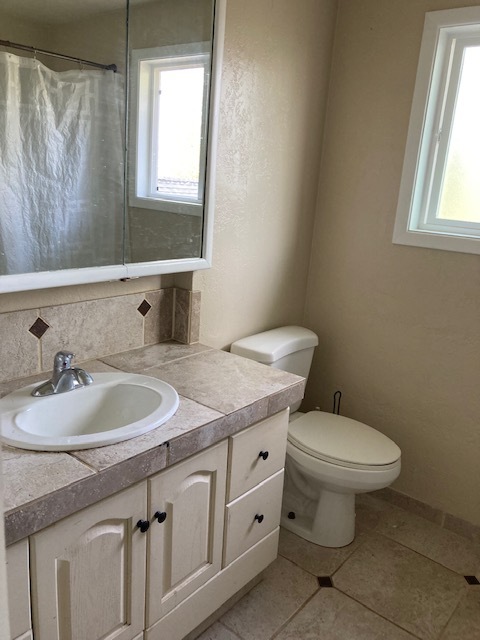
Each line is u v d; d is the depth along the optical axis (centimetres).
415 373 236
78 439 122
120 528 125
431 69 210
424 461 240
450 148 222
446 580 204
